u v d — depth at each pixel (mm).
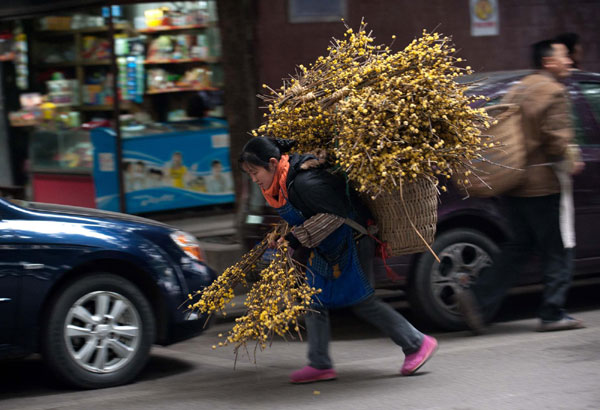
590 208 6816
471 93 6480
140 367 5582
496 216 6547
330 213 4770
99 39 10742
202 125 11227
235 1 8859
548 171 6117
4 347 5145
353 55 5012
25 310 5156
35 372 6094
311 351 5266
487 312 6418
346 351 6254
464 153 4898
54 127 11125
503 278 6387
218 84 11195
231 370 5898
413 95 4711
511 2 11383
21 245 5156
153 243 5684
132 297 5539
